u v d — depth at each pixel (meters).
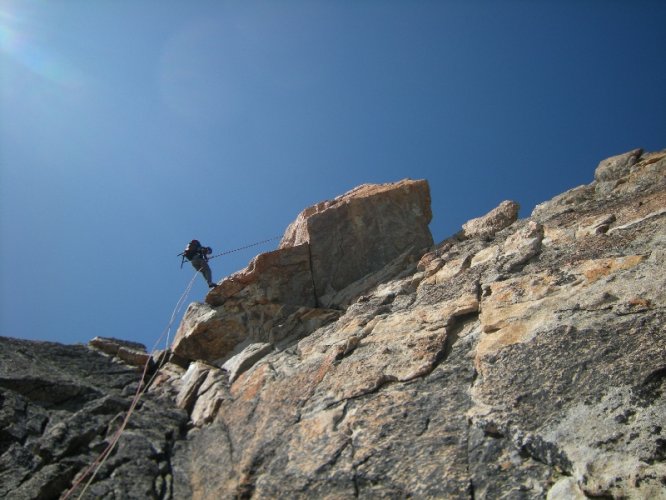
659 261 8.30
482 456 7.05
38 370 12.87
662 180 11.72
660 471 5.65
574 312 8.13
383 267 15.44
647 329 7.15
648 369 6.62
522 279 9.80
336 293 15.23
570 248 10.33
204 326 14.74
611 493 5.76
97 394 12.56
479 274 11.06
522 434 6.84
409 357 9.29
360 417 8.59
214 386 12.66
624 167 13.30
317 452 8.45
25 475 9.64
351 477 7.74
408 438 7.84
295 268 15.66
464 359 8.70
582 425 6.52
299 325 13.90
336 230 16.12
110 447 10.62
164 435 11.55
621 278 8.39
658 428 6.03
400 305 11.69
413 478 7.28
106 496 9.45
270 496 8.35
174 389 13.70
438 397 8.22
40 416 11.33
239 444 10.04
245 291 15.37
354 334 11.12
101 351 15.77
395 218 16.28
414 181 17.14
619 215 10.69
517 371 7.70
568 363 7.34
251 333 14.57
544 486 6.33
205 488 9.62
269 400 10.62
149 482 9.98
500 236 13.12
